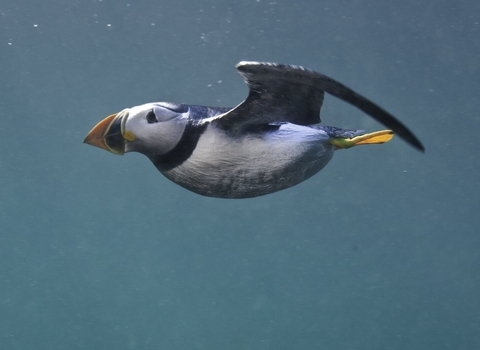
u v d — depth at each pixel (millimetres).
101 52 20688
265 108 4734
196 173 4895
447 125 20062
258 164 4879
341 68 20812
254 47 20844
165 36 20812
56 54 20516
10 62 20297
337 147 5500
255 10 20625
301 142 4902
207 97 20891
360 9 20609
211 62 20891
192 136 4816
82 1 20516
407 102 20484
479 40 20438
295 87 4555
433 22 20609
